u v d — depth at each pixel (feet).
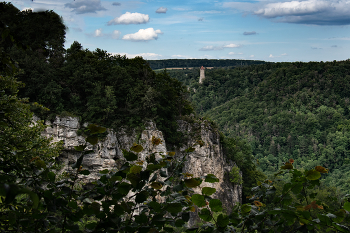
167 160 14.08
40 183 14.08
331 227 12.82
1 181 10.96
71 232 13.62
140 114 208.74
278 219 13.56
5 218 13.28
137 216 13.32
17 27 166.20
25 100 57.41
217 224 13.24
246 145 333.21
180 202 13.30
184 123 250.37
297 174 14.51
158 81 235.40
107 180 13.70
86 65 200.85
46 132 173.06
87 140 13.25
